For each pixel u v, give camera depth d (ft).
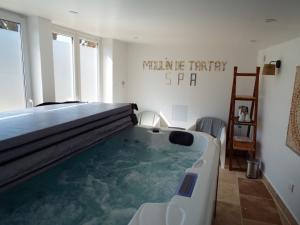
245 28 8.07
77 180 6.66
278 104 9.58
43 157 4.85
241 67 13.65
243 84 13.67
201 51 14.08
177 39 11.72
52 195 5.87
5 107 8.18
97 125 6.91
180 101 14.96
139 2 5.77
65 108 7.57
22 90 8.70
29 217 5.06
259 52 13.19
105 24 8.82
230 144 12.01
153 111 15.56
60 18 8.29
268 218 7.79
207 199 4.44
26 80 8.70
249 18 6.74
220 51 13.78
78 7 6.56
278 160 9.20
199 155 8.50
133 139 9.64
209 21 7.44
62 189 6.15
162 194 6.12
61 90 10.73
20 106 8.68
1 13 7.52
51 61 9.04
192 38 11.17
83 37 11.56
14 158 4.25
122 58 14.60
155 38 11.82
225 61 13.79
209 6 5.80
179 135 9.02
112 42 13.12
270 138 10.32
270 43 10.54
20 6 6.91
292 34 8.02
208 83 14.26
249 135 13.29
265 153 10.91
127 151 8.95
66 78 10.96
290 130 8.06
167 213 3.93
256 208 8.36
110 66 13.42
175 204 4.17
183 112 15.01
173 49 14.53
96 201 5.75
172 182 6.74
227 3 5.47
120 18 7.67
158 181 6.80
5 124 5.16
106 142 7.95
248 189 9.76
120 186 6.49
